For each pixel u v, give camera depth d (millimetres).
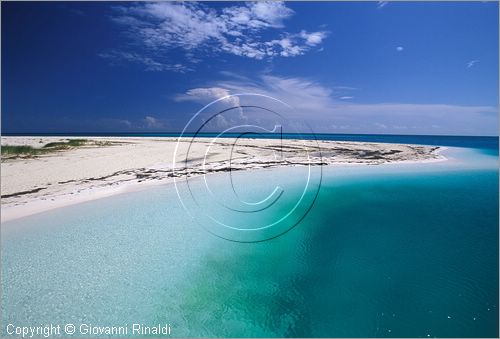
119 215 8367
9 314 4559
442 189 12508
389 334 4309
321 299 5090
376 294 5211
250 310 4812
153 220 8109
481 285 5426
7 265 5750
